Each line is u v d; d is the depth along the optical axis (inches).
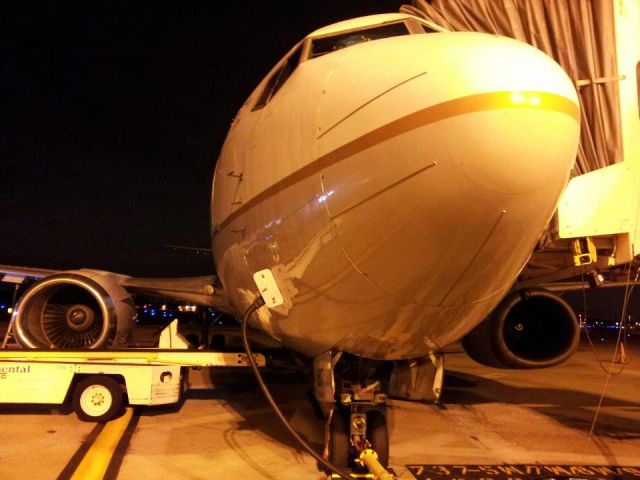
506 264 137.3
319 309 160.6
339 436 197.3
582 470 217.9
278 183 156.6
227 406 330.6
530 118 113.4
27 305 339.6
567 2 230.1
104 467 206.2
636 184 200.7
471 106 114.2
